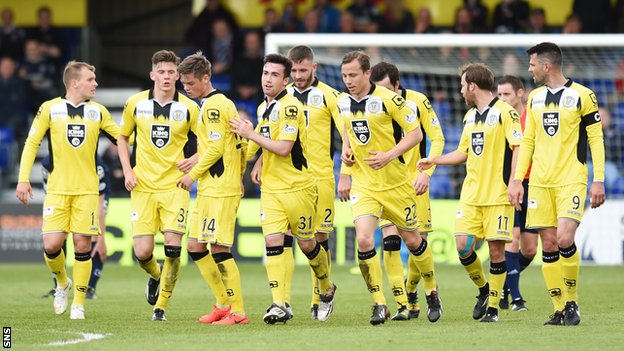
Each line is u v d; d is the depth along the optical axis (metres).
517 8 72.62
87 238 35.03
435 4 77.81
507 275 38.41
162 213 34.12
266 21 74.94
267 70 32.16
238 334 29.66
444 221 60.53
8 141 73.88
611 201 60.53
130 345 27.34
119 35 84.94
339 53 65.44
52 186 34.94
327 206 35.62
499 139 33.28
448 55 67.00
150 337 29.14
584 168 31.52
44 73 75.69
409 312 34.88
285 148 31.84
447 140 66.50
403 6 75.81
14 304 40.41
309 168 32.78
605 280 51.00
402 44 60.62
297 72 35.19
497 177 33.31
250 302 41.09
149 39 85.06
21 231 62.03
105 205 42.25
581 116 31.45
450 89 67.06
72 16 81.50
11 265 61.62
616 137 65.88
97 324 32.97
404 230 32.88
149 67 85.19
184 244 61.91
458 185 65.38
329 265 34.81
